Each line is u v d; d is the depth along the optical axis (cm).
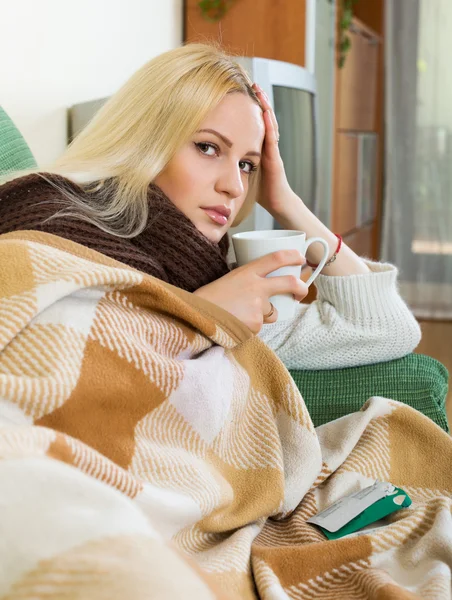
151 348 82
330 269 130
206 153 100
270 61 200
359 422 105
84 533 40
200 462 85
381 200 445
